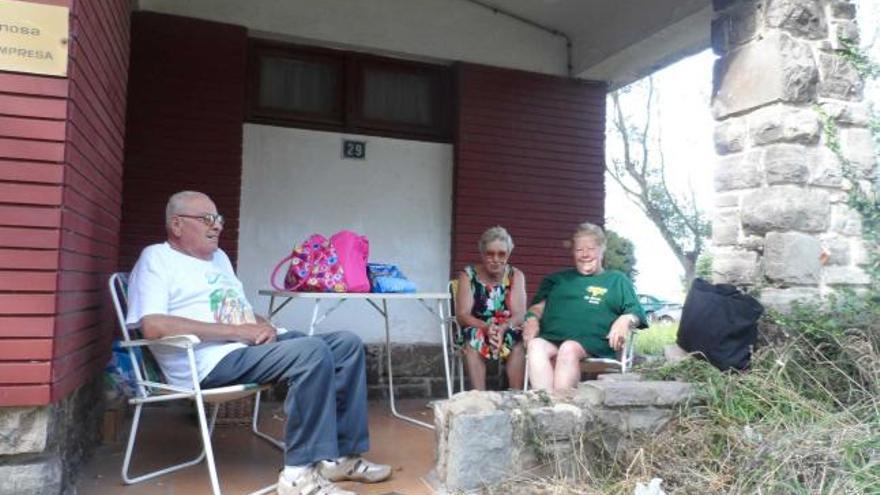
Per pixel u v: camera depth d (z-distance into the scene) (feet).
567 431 9.48
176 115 15.71
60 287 7.91
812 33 12.39
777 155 12.00
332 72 17.53
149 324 9.14
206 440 8.83
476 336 13.65
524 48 18.94
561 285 12.88
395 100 18.10
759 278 12.19
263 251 16.55
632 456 9.52
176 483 9.64
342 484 9.62
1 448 7.67
